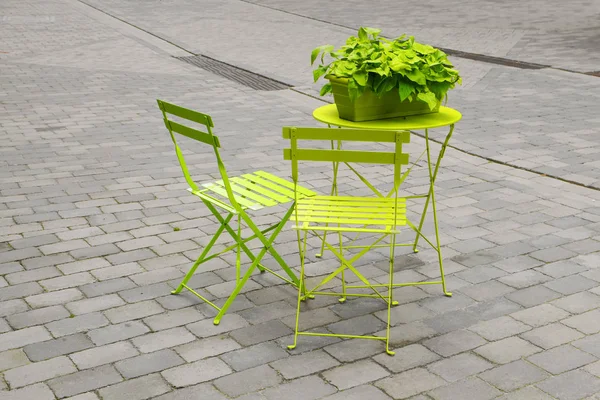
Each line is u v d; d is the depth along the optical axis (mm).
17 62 13430
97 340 3902
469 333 3945
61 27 18359
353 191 6461
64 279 4652
